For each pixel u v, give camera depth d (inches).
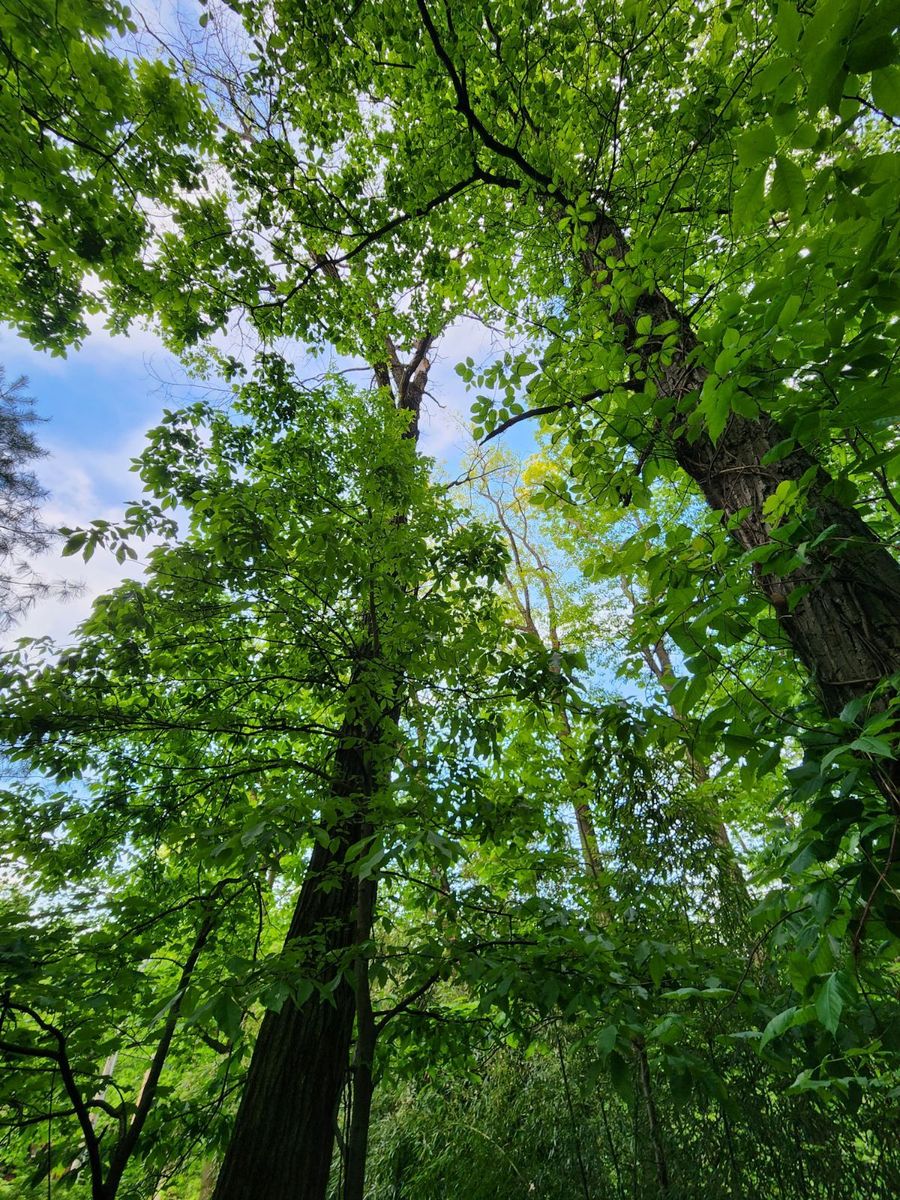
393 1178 172.4
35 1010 93.8
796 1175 114.4
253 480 201.8
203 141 180.9
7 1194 118.9
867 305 47.8
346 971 83.9
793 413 54.1
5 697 120.2
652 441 82.7
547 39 149.1
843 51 35.8
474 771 139.0
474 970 83.7
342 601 160.2
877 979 51.6
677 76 138.9
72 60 132.0
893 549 68.6
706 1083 67.5
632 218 140.6
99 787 161.0
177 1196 219.5
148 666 144.8
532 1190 146.6
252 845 86.4
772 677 73.0
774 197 44.5
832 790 51.0
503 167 186.4
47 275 208.7
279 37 167.0
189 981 85.7
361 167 224.5
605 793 157.6
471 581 162.7
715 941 144.6
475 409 121.1
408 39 166.9
